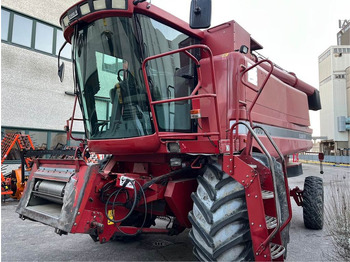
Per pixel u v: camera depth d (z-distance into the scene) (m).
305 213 4.73
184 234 4.57
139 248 3.93
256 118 3.67
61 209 2.92
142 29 2.86
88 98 3.39
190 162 3.14
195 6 2.54
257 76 3.76
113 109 3.17
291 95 5.27
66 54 11.04
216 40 3.56
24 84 9.70
